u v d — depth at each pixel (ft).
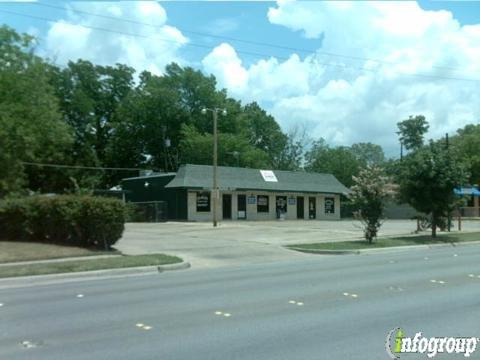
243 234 98.89
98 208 65.51
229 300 34.65
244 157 211.00
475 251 73.00
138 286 42.19
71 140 116.26
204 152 207.10
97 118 236.84
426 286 39.75
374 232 80.59
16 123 91.04
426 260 59.77
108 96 238.89
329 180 188.55
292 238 89.81
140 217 150.30
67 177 207.21
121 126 230.27
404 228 125.70
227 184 157.07
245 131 239.91
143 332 26.12
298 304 32.91
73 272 49.49
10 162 88.02
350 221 162.50
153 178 163.43
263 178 168.96
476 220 184.34
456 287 39.14
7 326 27.89
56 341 24.70
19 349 23.38
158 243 80.12
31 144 93.45
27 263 54.19
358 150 330.54
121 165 236.63
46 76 108.27
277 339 24.44
